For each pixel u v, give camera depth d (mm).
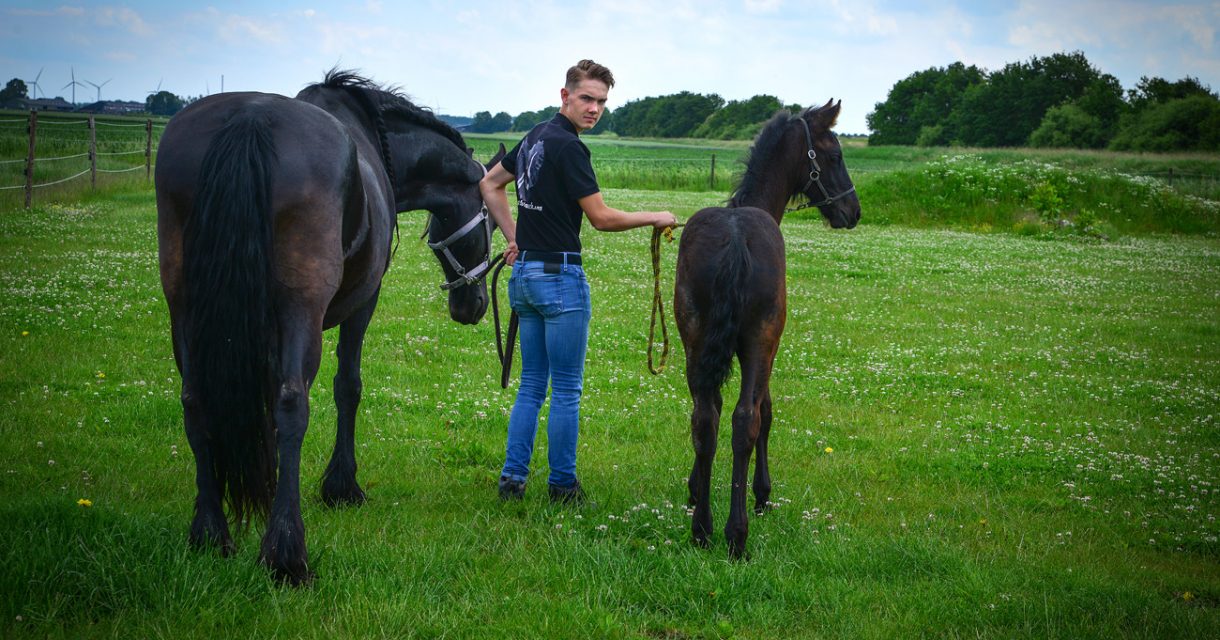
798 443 7289
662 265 17203
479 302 6516
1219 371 10539
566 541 4602
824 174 6434
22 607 3377
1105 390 9430
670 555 4449
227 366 3455
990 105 103812
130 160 30266
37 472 5355
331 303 4445
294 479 3719
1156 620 4168
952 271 18031
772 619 3945
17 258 13062
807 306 13578
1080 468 6863
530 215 5180
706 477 4699
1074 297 15633
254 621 3467
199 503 3900
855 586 4383
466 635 3617
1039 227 27094
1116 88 98688
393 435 6828
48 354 8180
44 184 21469
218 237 3469
